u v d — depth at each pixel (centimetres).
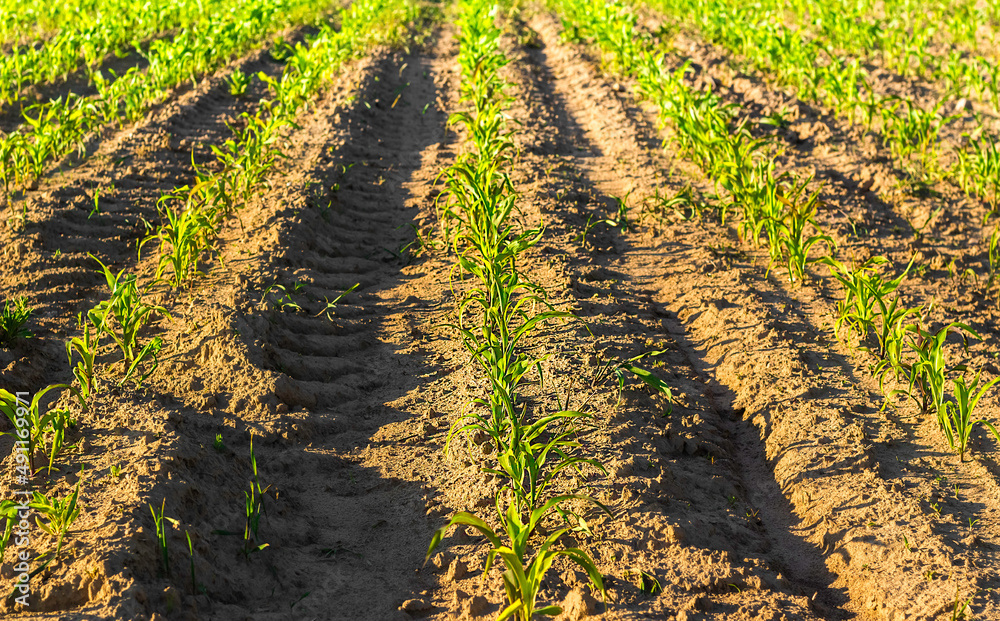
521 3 2020
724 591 318
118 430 398
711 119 809
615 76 1232
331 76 1230
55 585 293
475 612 305
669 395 413
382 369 502
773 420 435
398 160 902
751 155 852
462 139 972
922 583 315
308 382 474
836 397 456
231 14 1539
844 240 677
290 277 596
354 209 759
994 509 361
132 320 473
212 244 657
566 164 862
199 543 325
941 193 787
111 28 1360
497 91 1094
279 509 368
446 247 666
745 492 394
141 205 748
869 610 313
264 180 784
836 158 878
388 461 412
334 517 374
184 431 403
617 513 355
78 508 333
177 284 573
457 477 391
